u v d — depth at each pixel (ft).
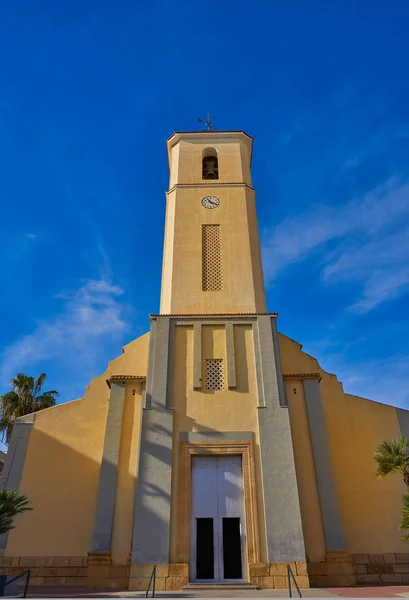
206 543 44.52
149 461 46.85
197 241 67.31
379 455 41.24
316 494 51.44
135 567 41.60
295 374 58.75
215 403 51.08
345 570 46.96
